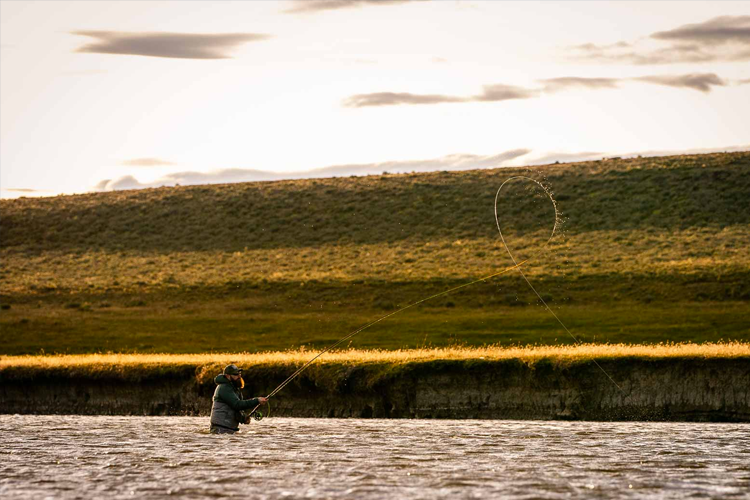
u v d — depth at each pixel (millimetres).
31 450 47500
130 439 51688
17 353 111062
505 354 68750
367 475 40188
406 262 163875
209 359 75438
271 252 180500
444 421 62406
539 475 40094
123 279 163250
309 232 193000
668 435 53469
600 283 134625
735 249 154125
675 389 64188
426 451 46938
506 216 189625
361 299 136375
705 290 127062
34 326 126750
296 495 36188
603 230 175125
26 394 74562
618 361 65312
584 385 64875
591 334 103938
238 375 53812
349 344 105625
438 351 73750
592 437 52562
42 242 199500
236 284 151000
